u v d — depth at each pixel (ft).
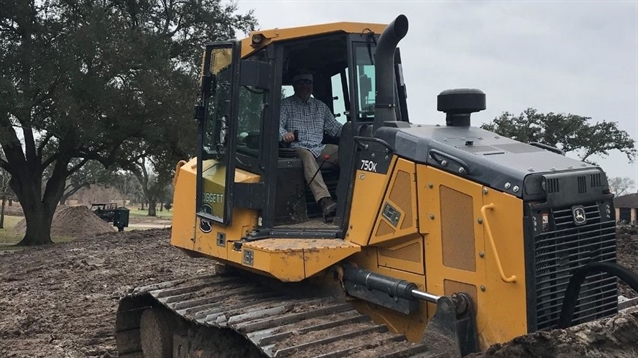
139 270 41.68
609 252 13.51
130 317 21.08
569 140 126.62
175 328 19.26
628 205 124.77
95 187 298.56
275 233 15.96
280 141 16.66
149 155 86.79
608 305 13.53
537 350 11.07
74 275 40.96
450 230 13.16
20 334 26.40
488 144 14.24
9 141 73.46
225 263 17.78
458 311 12.67
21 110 71.05
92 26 73.51
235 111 16.53
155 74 76.79
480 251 12.64
